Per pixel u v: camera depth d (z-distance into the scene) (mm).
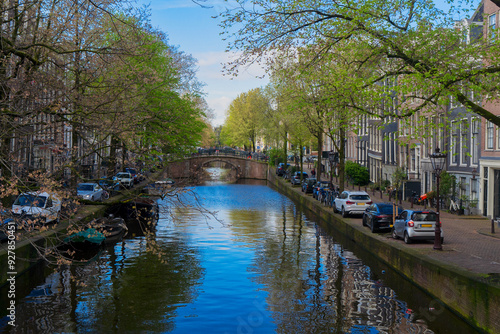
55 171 12406
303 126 42250
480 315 11523
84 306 14477
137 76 15094
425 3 14062
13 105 13711
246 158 83125
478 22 26312
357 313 13672
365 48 14328
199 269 19141
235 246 24062
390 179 41562
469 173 28109
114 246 23781
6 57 13609
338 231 28297
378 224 22234
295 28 13672
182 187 13438
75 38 15461
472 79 12469
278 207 42312
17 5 12711
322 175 61250
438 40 13695
